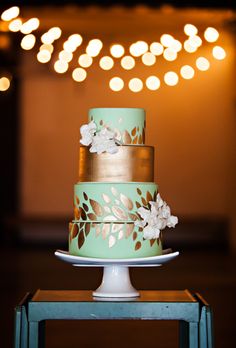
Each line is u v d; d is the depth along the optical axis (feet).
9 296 21.34
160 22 40.57
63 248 41.22
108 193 8.38
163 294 8.82
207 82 44.34
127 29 42.04
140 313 8.21
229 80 42.09
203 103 44.57
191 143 44.78
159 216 8.39
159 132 44.86
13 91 44.80
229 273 28.02
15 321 8.12
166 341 15.24
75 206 8.62
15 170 45.21
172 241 42.14
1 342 14.79
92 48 26.30
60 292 8.96
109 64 26.35
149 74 44.60
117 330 16.53
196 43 21.44
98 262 8.19
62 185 45.52
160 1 35.17
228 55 41.73
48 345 14.79
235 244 39.91
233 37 40.32
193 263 32.58
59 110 45.27
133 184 8.39
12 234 42.34
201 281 25.29
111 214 8.38
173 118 44.83
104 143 8.38
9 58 43.47
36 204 45.42
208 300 20.67
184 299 8.43
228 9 35.17
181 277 26.66
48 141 45.37
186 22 40.22
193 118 44.68
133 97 44.86
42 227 42.34
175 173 44.88
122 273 8.66
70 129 45.37
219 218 42.60
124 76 44.80
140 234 8.37
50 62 43.73
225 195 43.88
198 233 42.06
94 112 8.68
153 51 22.90
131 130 8.66
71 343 15.01
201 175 44.73
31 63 44.01
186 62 43.96
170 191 45.01
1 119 44.91
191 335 8.22
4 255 36.45
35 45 43.14
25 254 37.01
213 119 44.57
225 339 15.34
